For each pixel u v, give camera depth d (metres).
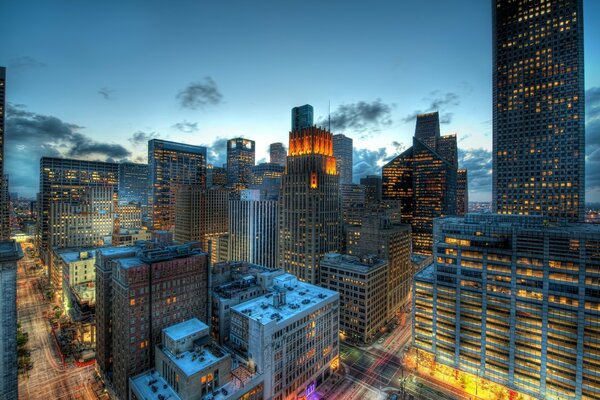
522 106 193.62
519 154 193.88
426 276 124.44
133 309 94.56
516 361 100.00
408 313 188.62
